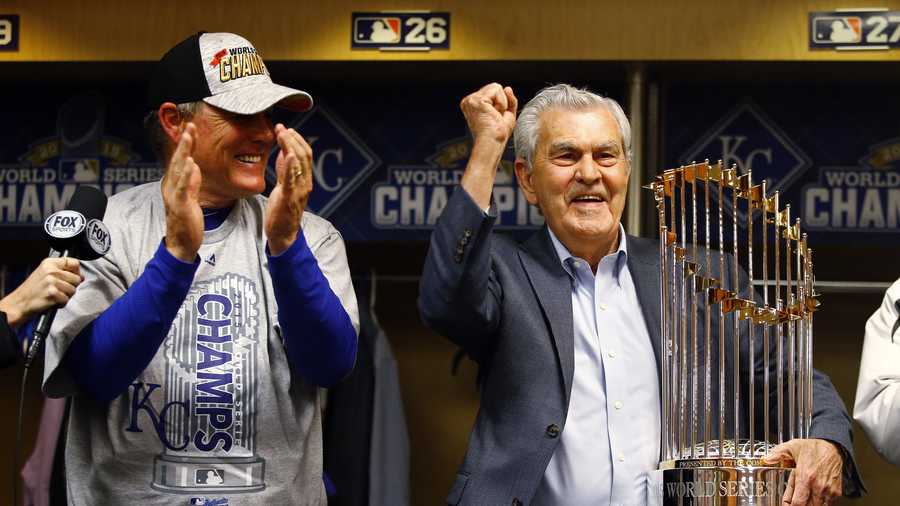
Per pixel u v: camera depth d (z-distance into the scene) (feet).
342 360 6.81
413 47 11.94
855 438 13.79
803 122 12.94
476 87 13.21
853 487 7.04
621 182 7.64
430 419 14.19
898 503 13.65
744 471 6.55
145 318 6.34
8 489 14.21
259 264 7.09
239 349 6.84
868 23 11.68
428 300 7.16
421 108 13.28
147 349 6.42
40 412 14.35
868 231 12.85
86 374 6.52
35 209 13.32
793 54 11.75
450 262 7.02
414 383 14.24
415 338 14.26
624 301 7.68
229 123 6.98
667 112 13.01
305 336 6.61
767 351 7.16
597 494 7.23
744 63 11.95
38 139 13.34
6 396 14.35
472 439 7.39
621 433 7.34
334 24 12.01
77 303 6.68
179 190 6.30
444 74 12.68
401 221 13.24
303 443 6.99
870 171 12.87
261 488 6.77
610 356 7.48
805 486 6.60
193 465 6.68
